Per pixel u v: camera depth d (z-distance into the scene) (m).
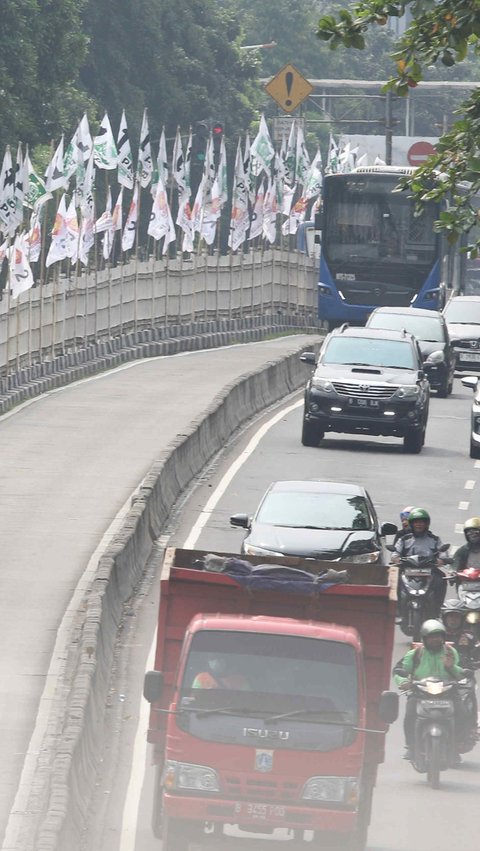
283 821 42.12
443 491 108.38
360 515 76.75
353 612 49.56
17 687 61.69
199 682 43.78
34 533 91.31
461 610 62.03
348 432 124.75
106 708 60.72
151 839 45.97
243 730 42.66
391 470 116.19
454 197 64.19
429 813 49.28
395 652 71.00
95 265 185.12
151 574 84.50
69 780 44.44
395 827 47.69
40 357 163.38
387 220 192.38
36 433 129.25
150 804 49.56
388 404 122.88
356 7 59.56
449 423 143.12
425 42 60.47
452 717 52.78
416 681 53.66
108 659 66.25
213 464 118.69
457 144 64.56
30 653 66.69
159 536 93.19
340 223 193.38
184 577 50.12
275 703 43.31
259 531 75.00
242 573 51.03
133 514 86.56
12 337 153.75
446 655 54.00
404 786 52.47
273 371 160.62
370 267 192.50
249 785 42.19
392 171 195.00
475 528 71.25
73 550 87.38
